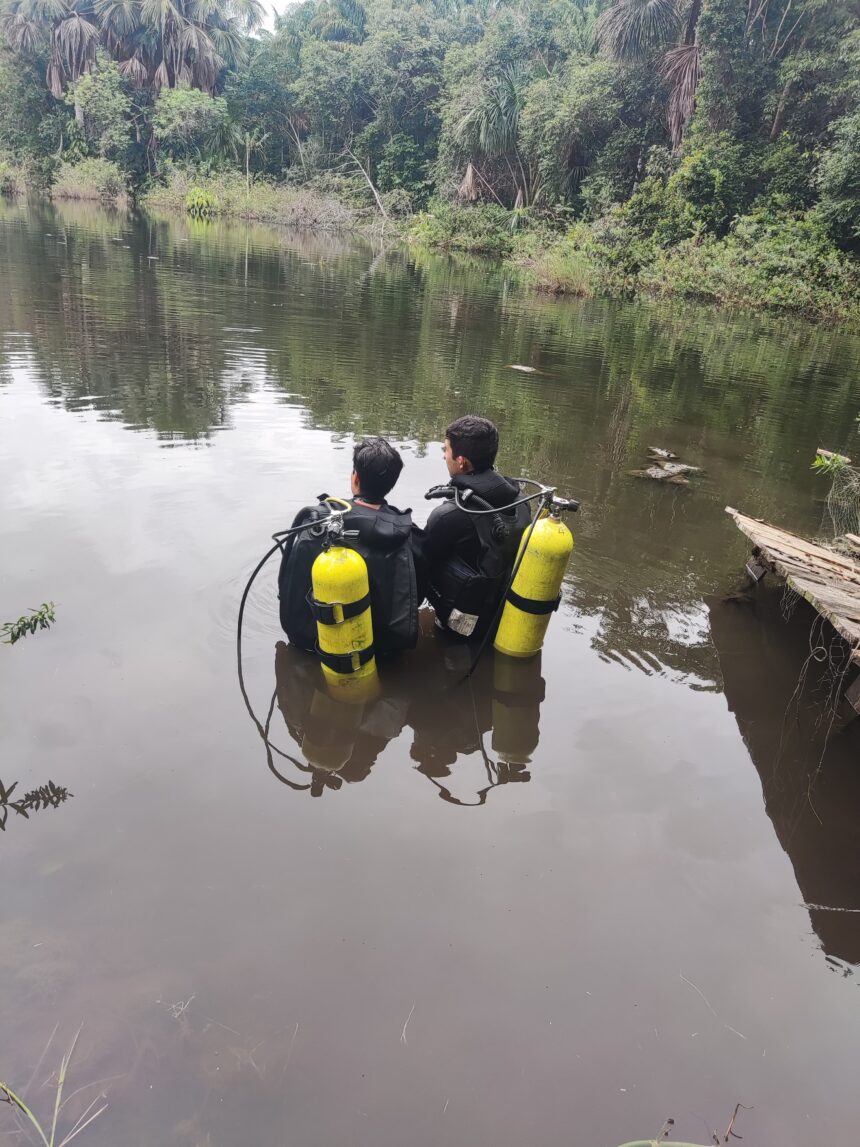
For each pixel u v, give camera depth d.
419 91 33.03
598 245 19.72
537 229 24.83
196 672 2.67
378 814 2.15
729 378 9.38
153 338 8.07
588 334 11.70
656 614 3.49
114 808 2.06
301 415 5.91
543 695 2.83
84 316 8.80
